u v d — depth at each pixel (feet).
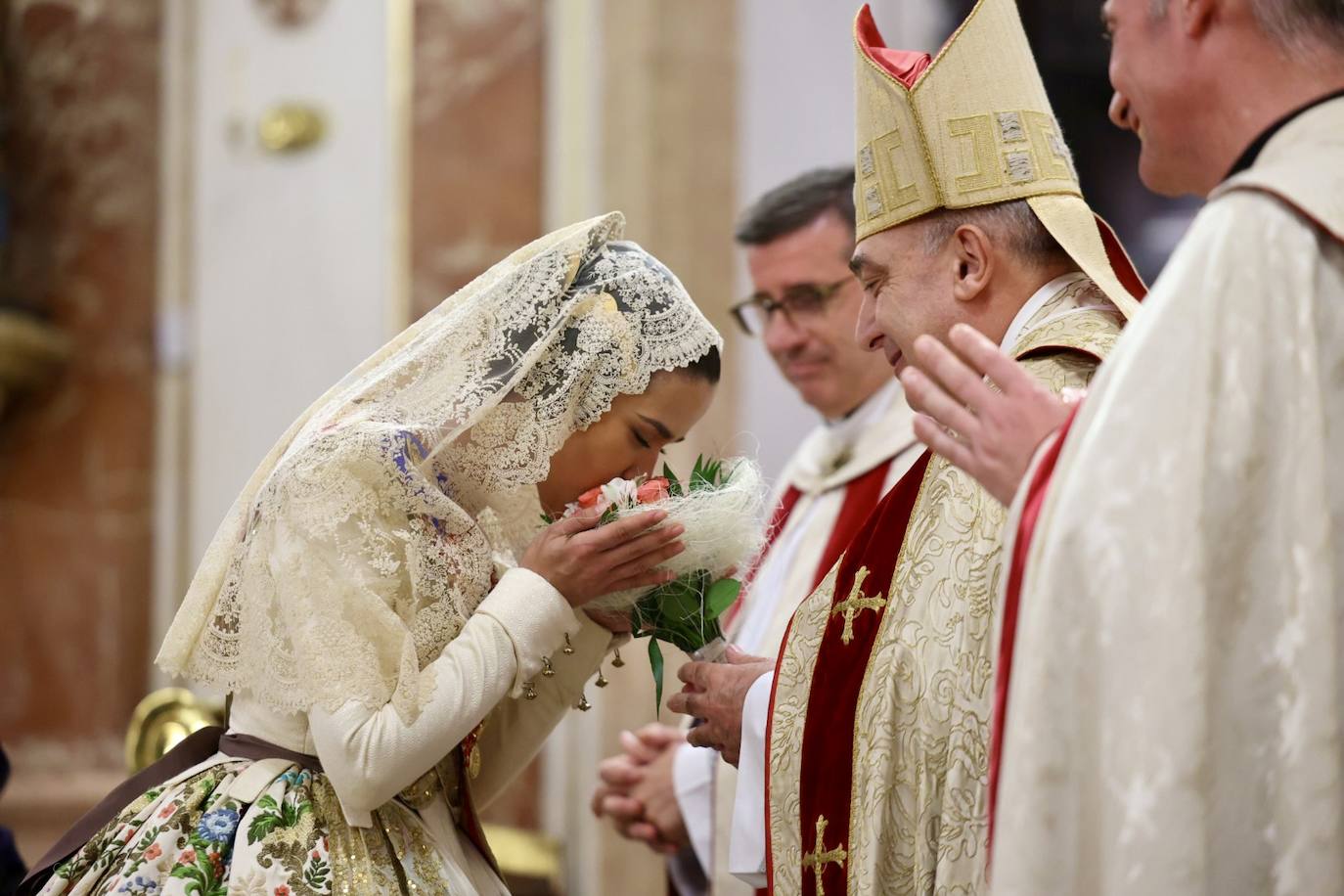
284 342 21.98
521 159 21.29
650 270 8.43
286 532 7.50
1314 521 5.24
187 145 22.39
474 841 8.32
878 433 11.96
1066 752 5.34
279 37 22.26
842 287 12.00
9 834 10.35
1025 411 5.92
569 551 7.88
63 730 21.91
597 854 18.97
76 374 22.29
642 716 18.70
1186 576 5.21
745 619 12.12
